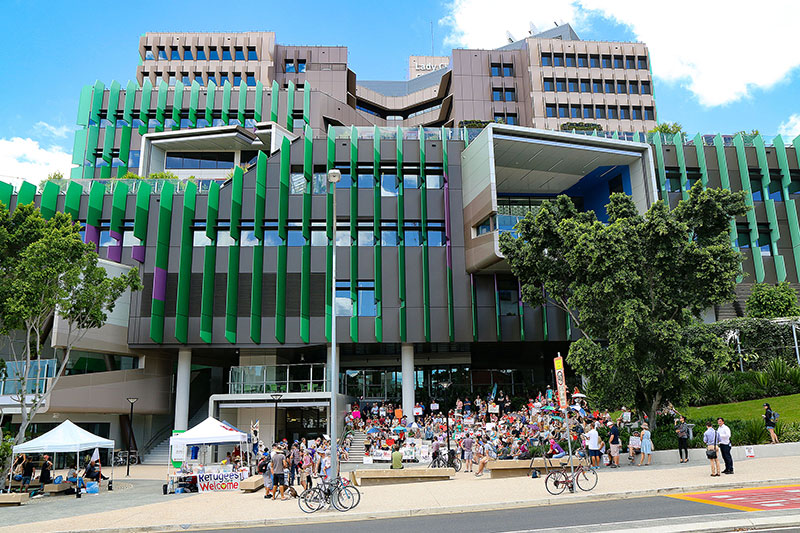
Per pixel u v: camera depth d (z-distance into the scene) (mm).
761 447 21219
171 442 23328
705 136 45250
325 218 37219
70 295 26641
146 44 72875
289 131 53250
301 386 33656
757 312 36688
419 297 36469
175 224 36906
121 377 35969
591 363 22953
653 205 24438
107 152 54906
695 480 15469
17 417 33625
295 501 17406
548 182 43031
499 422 30562
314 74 69500
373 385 43250
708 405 29969
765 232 43625
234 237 36062
